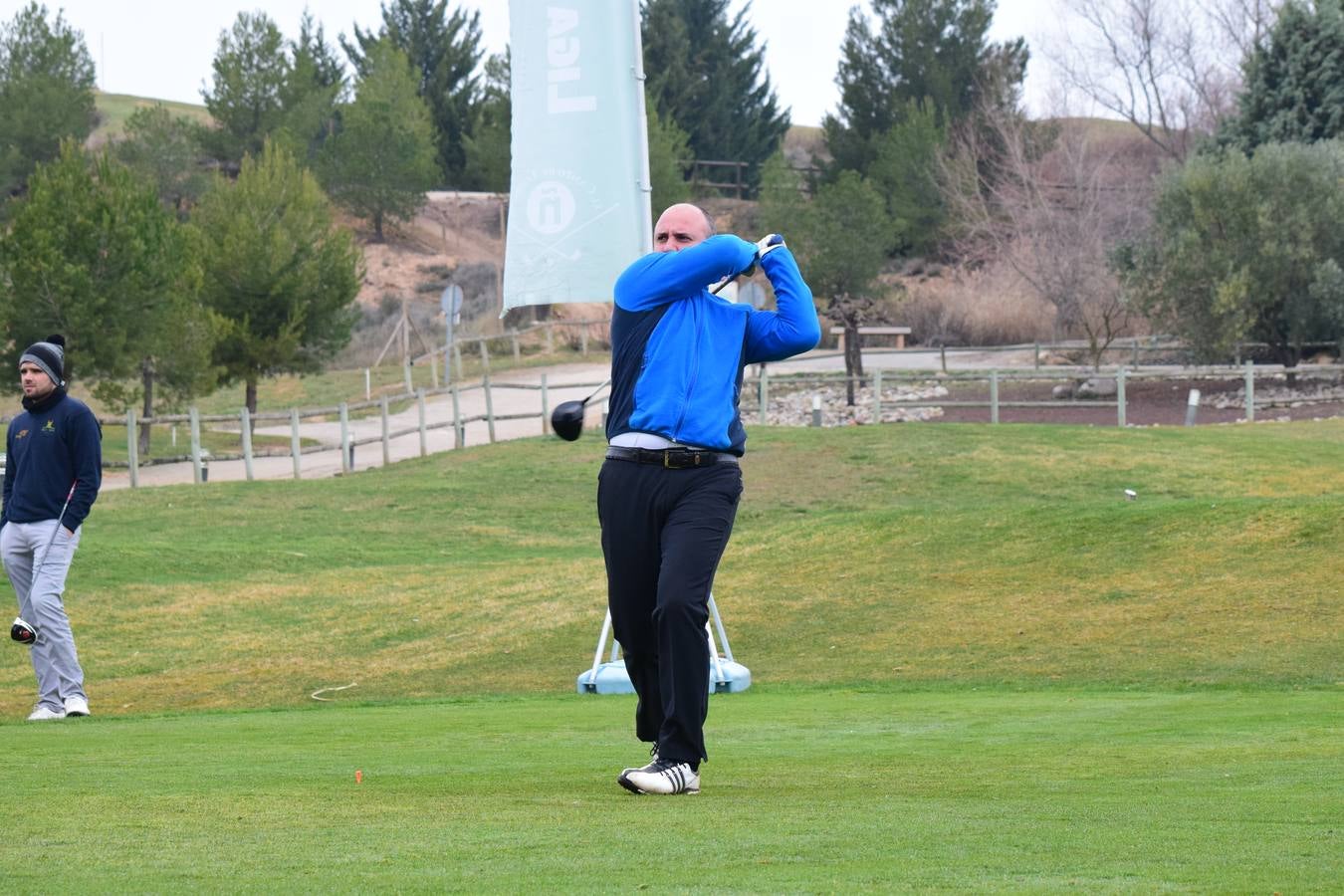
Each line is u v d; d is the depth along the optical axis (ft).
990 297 391.65
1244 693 70.95
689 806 32.45
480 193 566.36
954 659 88.02
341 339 294.46
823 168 520.83
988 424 219.61
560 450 217.77
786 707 67.41
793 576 114.62
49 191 232.32
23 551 73.61
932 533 121.80
